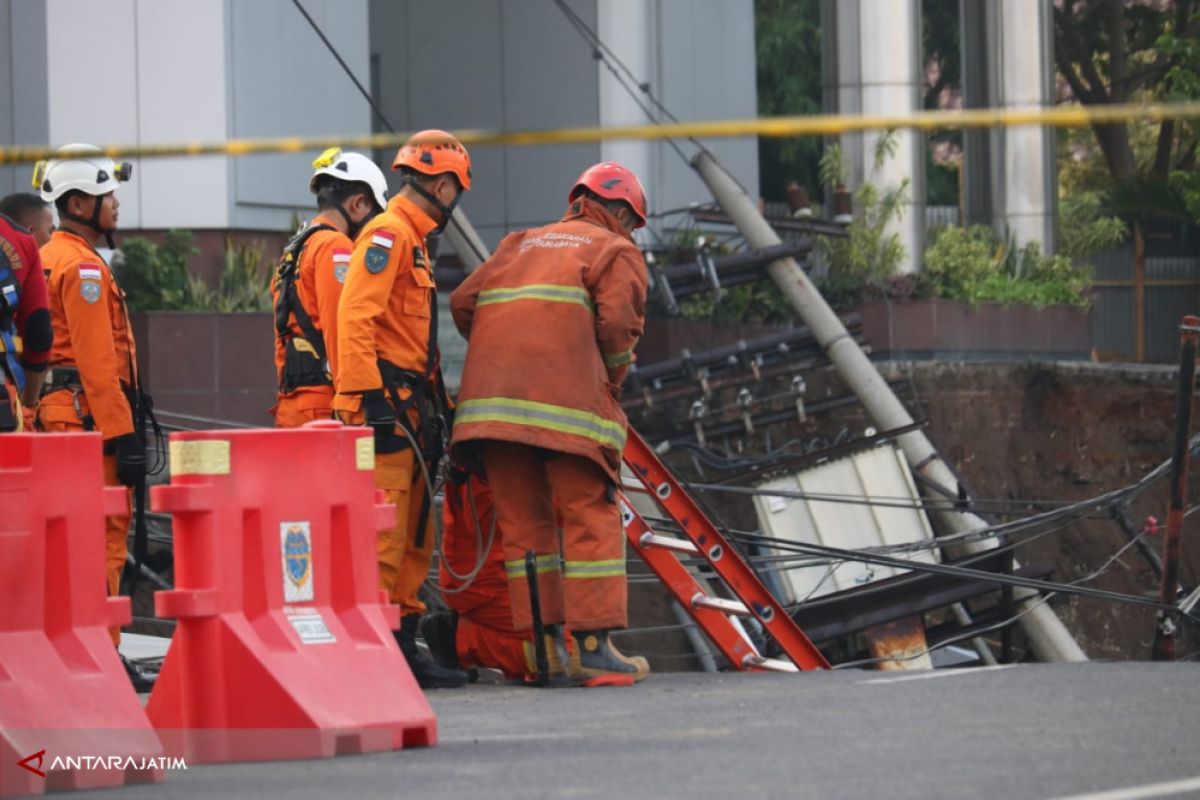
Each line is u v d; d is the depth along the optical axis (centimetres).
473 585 2709
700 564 4322
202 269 5631
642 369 6112
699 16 7638
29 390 2464
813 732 1814
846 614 5044
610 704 2177
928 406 6775
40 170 2681
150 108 5672
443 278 6006
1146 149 11056
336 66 6097
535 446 2555
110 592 2598
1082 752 1644
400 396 2508
